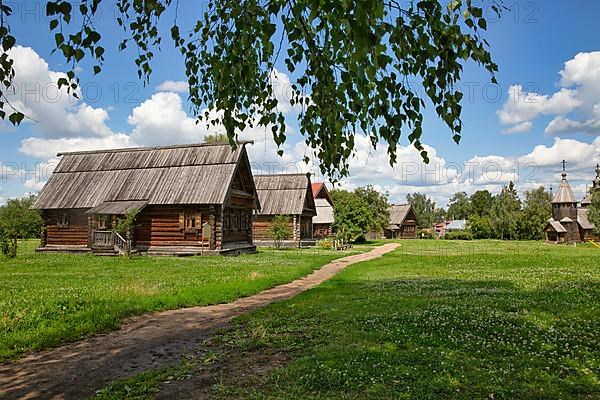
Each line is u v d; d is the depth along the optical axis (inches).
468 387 210.8
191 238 1201.4
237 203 1326.3
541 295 470.0
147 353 303.7
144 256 1160.2
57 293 520.4
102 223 1267.2
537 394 202.8
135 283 625.0
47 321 379.6
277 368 249.0
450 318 346.0
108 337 352.2
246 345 304.2
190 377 245.4
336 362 247.0
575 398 200.5
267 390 216.7
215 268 855.7
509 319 344.2
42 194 1336.1
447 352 261.4
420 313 367.9
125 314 429.4
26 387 241.4
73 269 839.7
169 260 1033.5
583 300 430.6
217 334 351.9
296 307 443.5
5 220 1093.1
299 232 1801.2
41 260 1032.8
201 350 304.8
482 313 365.1
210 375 246.8
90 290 551.2
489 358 250.8
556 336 296.7
